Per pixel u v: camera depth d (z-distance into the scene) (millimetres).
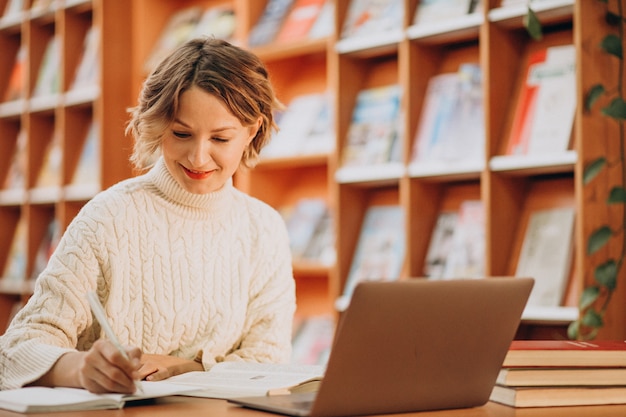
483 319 1493
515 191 3516
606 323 3156
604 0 3131
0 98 5887
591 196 3111
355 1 4035
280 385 1638
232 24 4695
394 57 4035
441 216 3783
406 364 1433
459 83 3701
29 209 5512
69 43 5266
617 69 3188
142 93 1997
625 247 3209
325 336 4250
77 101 5090
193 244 2188
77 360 1658
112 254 2061
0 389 1780
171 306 2148
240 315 2260
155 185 2174
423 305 1412
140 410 1455
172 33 5000
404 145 3674
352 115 4066
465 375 1514
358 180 3879
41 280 1978
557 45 3465
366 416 1429
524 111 3430
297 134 4332
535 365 1604
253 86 1967
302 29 4258
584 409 1573
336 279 3951
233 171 2023
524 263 3424
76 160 5246
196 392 1602
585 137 3090
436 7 3672
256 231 2326
